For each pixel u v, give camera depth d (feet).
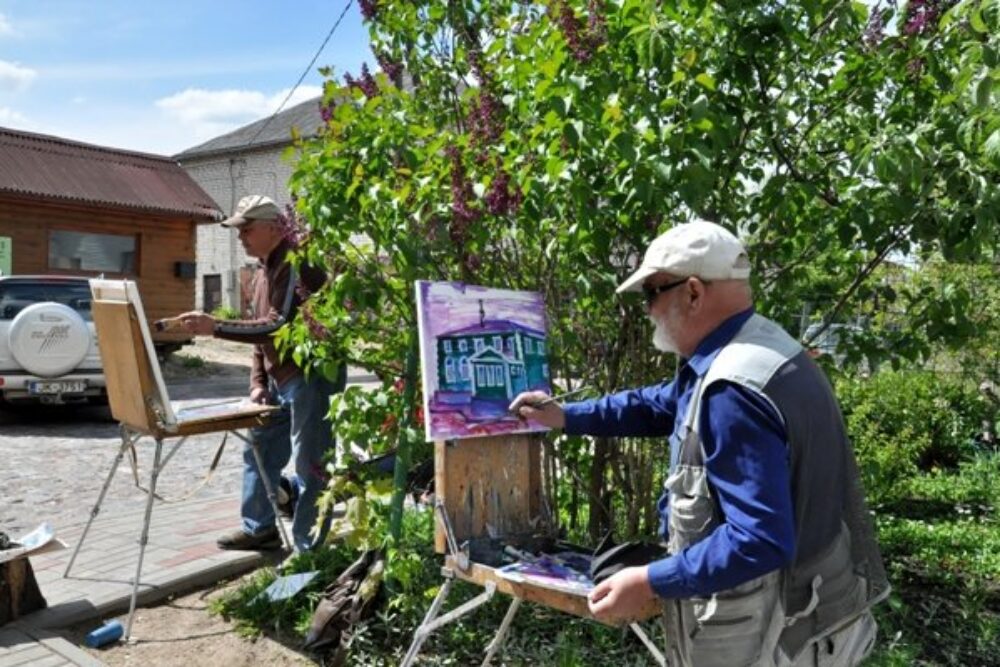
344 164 11.96
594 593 6.56
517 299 9.93
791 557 5.91
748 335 6.59
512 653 11.21
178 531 17.39
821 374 6.71
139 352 12.22
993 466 22.56
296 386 14.33
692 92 10.03
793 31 10.21
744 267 6.80
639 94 9.80
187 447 29.66
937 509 20.47
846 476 6.78
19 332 33.14
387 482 11.91
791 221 11.69
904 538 16.84
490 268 12.02
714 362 6.44
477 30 13.67
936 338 12.53
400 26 13.74
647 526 12.23
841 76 11.80
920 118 11.68
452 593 12.17
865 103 11.97
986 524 18.84
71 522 19.01
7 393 33.32
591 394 12.03
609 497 12.49
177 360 59.62
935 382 26.07
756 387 6.14
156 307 58.03
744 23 10.30
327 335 12.47
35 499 21.63
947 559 15.72
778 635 6.44
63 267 54.13
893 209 10.77
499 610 12.21
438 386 8.89
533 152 10.71
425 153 11.56
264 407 14.40
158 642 12.24
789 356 6.43
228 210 103.24
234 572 15.03
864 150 10.32
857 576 6.81
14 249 51.78
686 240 6.73
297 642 12.17
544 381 9.80
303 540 14.67
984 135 9.82
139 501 21.06
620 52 10.33
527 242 11.78
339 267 12.28
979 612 13.17
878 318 13.12
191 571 14.57
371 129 11.91
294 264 12.75
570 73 9.95
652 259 6.88
